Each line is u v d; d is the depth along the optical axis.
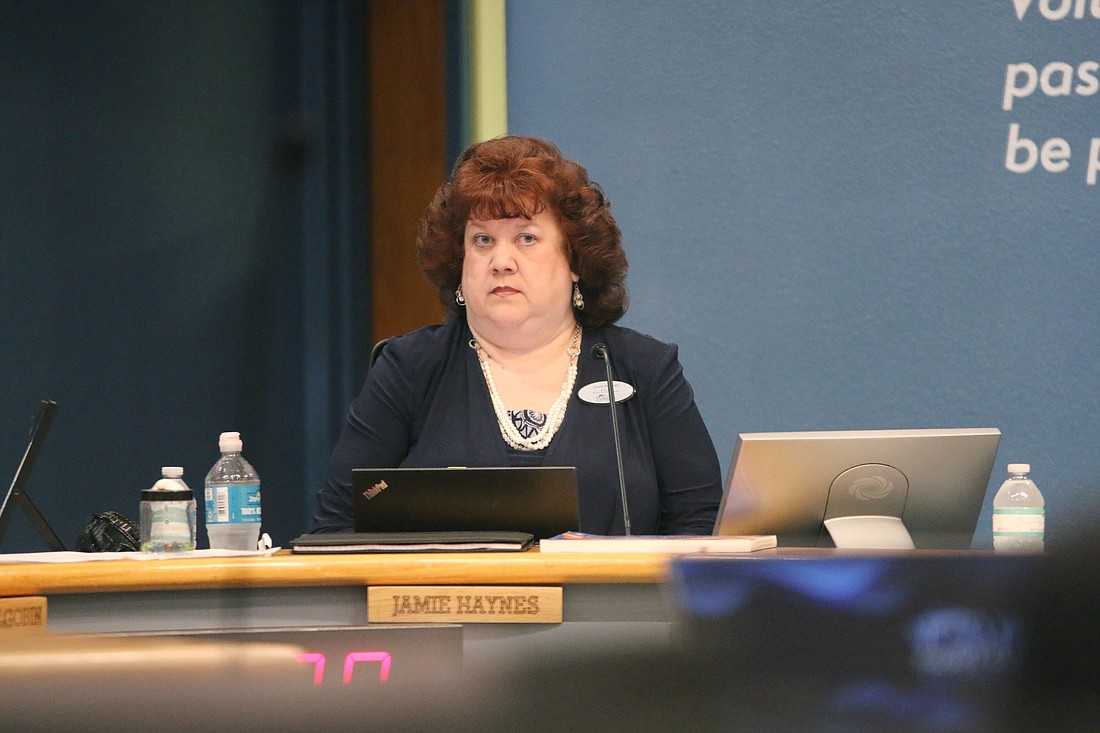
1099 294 11.20
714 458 8.18
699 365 11.45
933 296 11.29
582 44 11.59
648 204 11.52
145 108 12.76
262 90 14.12
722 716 2.41
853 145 11.36
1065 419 11.19
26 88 11.59
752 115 11.43
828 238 11.37
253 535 7.21
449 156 13.99
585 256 8.16
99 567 5.29
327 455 14.51
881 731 2.28
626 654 2.78
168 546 6.48
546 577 5.15
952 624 2.14
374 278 14.81
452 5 13.70
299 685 4.38
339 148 14.59
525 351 8.20
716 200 11.46
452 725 4.21
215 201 13.51
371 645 5.08
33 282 11.59
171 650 4.25
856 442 6.04
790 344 11.38
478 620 5.20
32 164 11.60
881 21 11.33
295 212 14.51
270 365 14.12
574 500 6.12
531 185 7.96
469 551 5.62
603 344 8.24
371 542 5.72
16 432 11.36
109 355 12.26
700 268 11.46
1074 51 11.20
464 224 8.25
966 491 6.20
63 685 4.02
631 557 5.18
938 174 11.29
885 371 11.31
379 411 8.04
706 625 2.39
